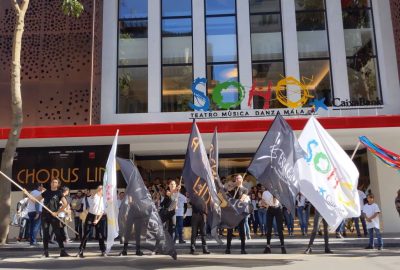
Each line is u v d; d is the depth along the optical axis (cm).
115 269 780
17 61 1292
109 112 1669
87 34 1638
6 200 1262
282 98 1655
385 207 1538
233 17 1773
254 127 1412
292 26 1723
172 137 1499
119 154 1605
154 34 1744
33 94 1598
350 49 1719
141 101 1712
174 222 1125
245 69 1698
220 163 1741
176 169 1750
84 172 1588
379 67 1686
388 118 1380
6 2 1656
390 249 1086
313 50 1725
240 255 967
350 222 1508
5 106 1579
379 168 1564
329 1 1738
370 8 1750
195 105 1659
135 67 1744
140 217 829
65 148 1605
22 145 1587
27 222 1396
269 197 1013
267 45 1742
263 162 834
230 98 1672
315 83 1692
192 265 815
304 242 1195
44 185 1573
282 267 773
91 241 1377
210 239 1359
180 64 1744
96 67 1656
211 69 1730
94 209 1010
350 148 1700
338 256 935
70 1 1403
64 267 818
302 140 891
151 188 1473
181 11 1789
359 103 1638
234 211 866
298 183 839
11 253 1109
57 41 1638
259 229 1498
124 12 1795
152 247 820
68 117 1581
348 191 857
